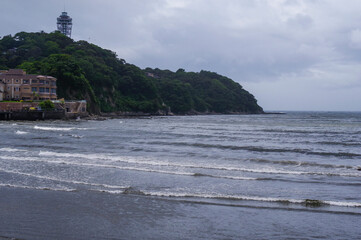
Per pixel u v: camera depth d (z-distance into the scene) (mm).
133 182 16250
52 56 120875
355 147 31797
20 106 77312
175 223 11164
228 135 43906
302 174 18531
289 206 12805
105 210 12344
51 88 90875
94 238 9938
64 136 38375
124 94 156250
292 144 33750
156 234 10273
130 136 40406
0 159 22078
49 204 12938
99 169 19188
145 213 12055
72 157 23359
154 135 42500
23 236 9992
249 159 23375
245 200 13500
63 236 10047
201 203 13133
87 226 10852
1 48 135500
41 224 10977
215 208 12594
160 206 12781
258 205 12914
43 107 79188
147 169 19219
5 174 17703
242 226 10945
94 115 108812
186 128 59344
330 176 18062
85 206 12742
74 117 89188
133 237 10039
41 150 26656
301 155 26219
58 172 18297
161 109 168375
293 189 15219
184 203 13133
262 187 15492
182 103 184375
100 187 15289
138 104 152875
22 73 89625
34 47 134000
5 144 29922
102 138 37062
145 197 13852
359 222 11250
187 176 17641
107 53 167375
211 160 23016
